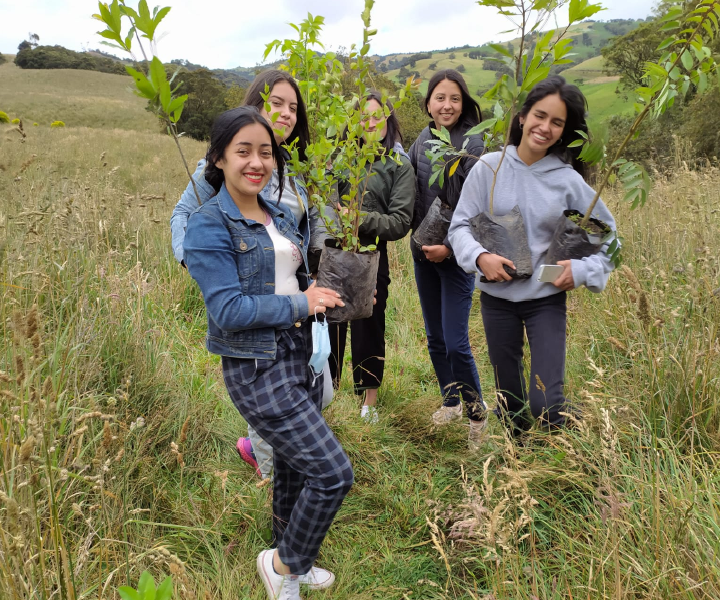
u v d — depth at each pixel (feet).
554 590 5.66
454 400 10.72
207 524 7.51
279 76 7.74
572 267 7.68
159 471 8.36
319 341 6.27
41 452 5.87
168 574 6.59
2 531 4.85
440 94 9.90
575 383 10.29
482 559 6.91
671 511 6.28
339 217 7.07
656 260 13.39
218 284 5.76
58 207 13.32
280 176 6.60
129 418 8.73
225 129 5.82
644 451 8.02
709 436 7.81
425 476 9.04
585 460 7.18
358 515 8.37
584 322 12.60
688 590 5.29
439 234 9.55
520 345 8.85
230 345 6.00
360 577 7.23
